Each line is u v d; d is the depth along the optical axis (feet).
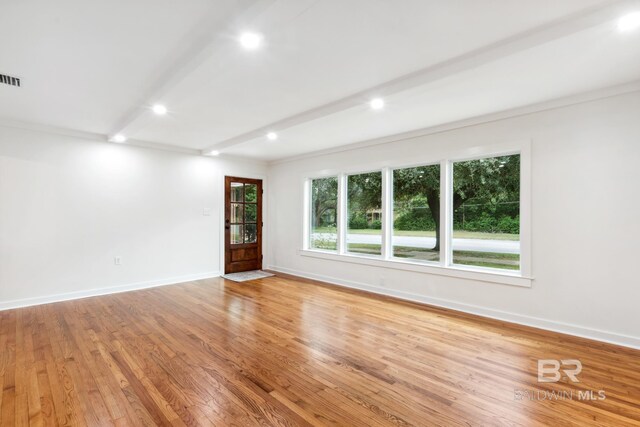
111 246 15.39
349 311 12.67
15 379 7.50
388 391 7.11
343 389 7.18
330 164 17.87
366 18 6.14
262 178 21.54
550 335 10.21
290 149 17.74
